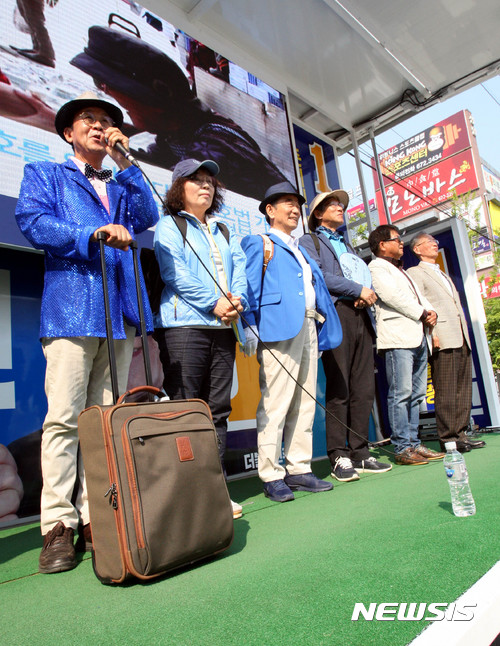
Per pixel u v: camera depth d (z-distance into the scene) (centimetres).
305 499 221
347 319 288
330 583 112
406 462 303
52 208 173
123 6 318
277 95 421
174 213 225
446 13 391
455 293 358
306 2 366
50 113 264
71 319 165
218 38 388
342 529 159
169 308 207
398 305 311
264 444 235
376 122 523
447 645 79
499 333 1490
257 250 248
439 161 2211
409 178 2269
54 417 162
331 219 311
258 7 363
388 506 187
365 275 308
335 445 276
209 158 347
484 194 2083
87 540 173
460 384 345
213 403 213
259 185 379
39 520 230
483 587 99
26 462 232
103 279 154
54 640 98
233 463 313
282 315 238
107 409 133
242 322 232
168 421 139
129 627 101
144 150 307
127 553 122
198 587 120
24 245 238
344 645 84
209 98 360
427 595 100
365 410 291
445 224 443
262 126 398
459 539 135
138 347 282
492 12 396
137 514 124
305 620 95
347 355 286
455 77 470
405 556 125
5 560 167
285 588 112
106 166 283
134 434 129
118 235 160
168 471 132
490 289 1775
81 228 160
